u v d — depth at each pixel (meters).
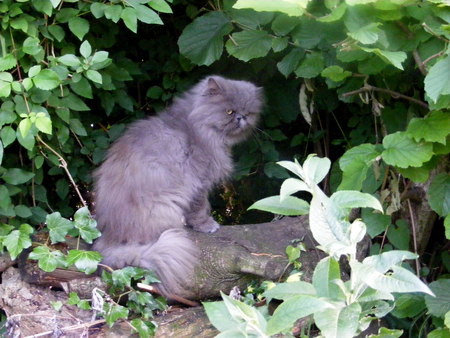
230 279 1.36
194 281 1.35
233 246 1.38
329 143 1.71
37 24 1.33
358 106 1.58
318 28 1.27
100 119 1.60
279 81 1.67
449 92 1.08
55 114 1.39
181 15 1.62
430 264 1.50
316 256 1.38
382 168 1.32
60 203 1.57
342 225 0.97
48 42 1.37
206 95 1.51
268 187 1.75
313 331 1.26
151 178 1.42
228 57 1.68
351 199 0.99
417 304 1.25
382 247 1.39
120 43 1.63
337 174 1.51
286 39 1.32
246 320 0.92
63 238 1.31
